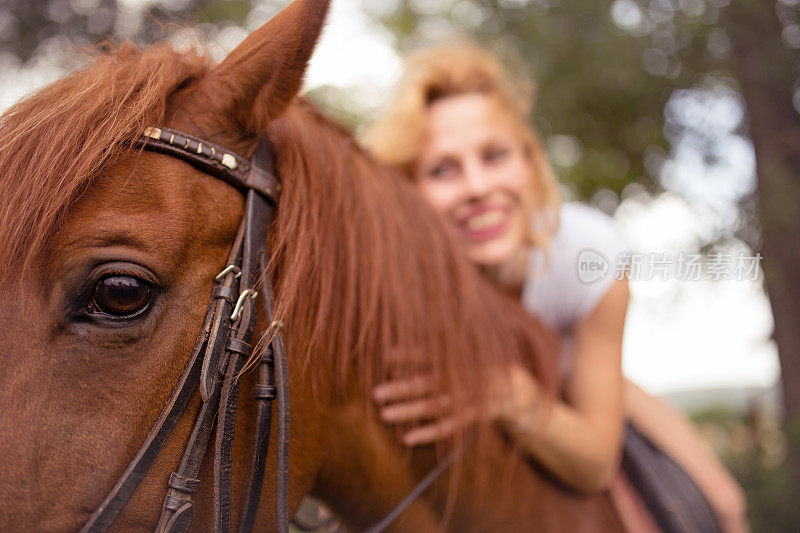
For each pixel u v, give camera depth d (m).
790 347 3.42
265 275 0.80
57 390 0.66
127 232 0.69
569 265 1.36
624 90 3.74
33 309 0.66
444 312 0.99
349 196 0.96
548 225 1.43
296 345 0.85
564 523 1.13
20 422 0.65
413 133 1.49
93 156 0.70
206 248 0.76
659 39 3.60
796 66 3.32
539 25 3.80
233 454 0.78
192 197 0.76
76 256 0.67
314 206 0.89
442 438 0.97
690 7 3.41
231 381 0.74
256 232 0.80
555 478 1.13
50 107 0.75
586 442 1.12
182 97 0.82
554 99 3.92
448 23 4.89
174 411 0.70
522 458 1.09
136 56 0.87
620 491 1.32
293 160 0.91
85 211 0.69
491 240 1.43
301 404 0.85
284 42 0.83
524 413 1.05
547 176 1.58
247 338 0.76
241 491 0.78
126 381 0.69
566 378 1.32
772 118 3.31
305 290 0.87
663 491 1.41
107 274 0.68
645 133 3.88
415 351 0.96
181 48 0.90
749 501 3.57
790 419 3.54
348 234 0.94
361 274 0.94
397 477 0.97
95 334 0.68
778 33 3.31
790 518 3.41
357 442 0.94
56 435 0.66
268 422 0.78
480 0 4.36
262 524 0.81
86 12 2.75
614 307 1.29
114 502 0.67
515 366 1.07
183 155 0.77
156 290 0.71
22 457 0.65
